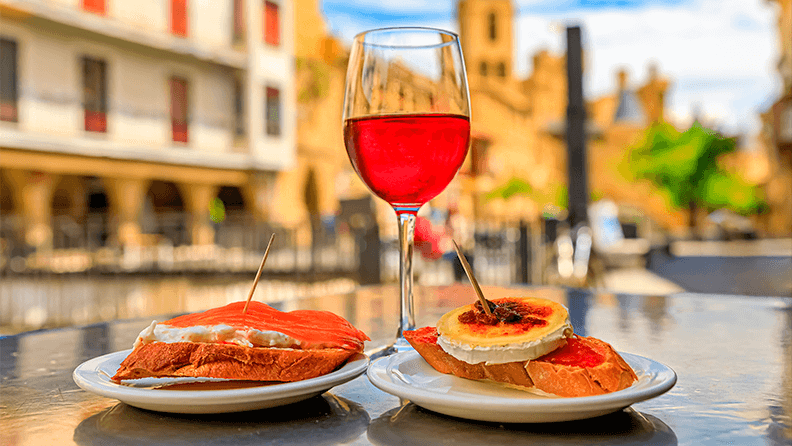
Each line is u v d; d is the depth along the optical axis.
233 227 10.27
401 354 0.57
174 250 10.16
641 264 10.16
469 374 0.52
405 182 0.69
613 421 0.46
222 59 15.20
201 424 0.47
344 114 0.72
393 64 0.68
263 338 0.51
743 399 0.52
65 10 12.10
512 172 36.34
